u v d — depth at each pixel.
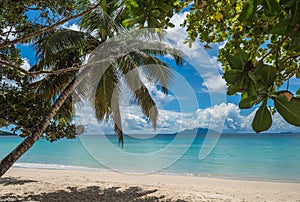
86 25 9.39
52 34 9.12
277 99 0.80
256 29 1.74
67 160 29.95
